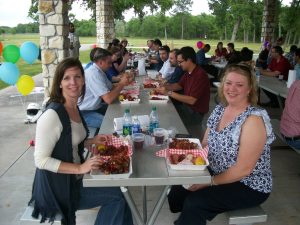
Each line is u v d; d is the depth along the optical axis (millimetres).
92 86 3604
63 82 1999
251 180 2021
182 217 2061
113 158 1822
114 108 3340
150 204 2926
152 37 40812
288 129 3223
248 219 1991
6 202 2945
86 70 3736
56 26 4941
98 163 1808
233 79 1981
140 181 1742
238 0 39562
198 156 1933
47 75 5113
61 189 1918
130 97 3639
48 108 1903
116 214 2053
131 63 8008
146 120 2627
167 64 5617
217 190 2051
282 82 5410
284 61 6234
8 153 4086
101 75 3660
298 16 17953
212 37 42344
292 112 3180
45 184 1901
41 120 1840
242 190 2020
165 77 5406
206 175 1780
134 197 3051
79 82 2045
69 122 1921
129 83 4320
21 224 1959
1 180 3373
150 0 18500
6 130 4973
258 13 39250
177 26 41469
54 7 4875
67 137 1903
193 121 3672
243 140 1891
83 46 24281
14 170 3609
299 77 4852
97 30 11695
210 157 2123
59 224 1918
